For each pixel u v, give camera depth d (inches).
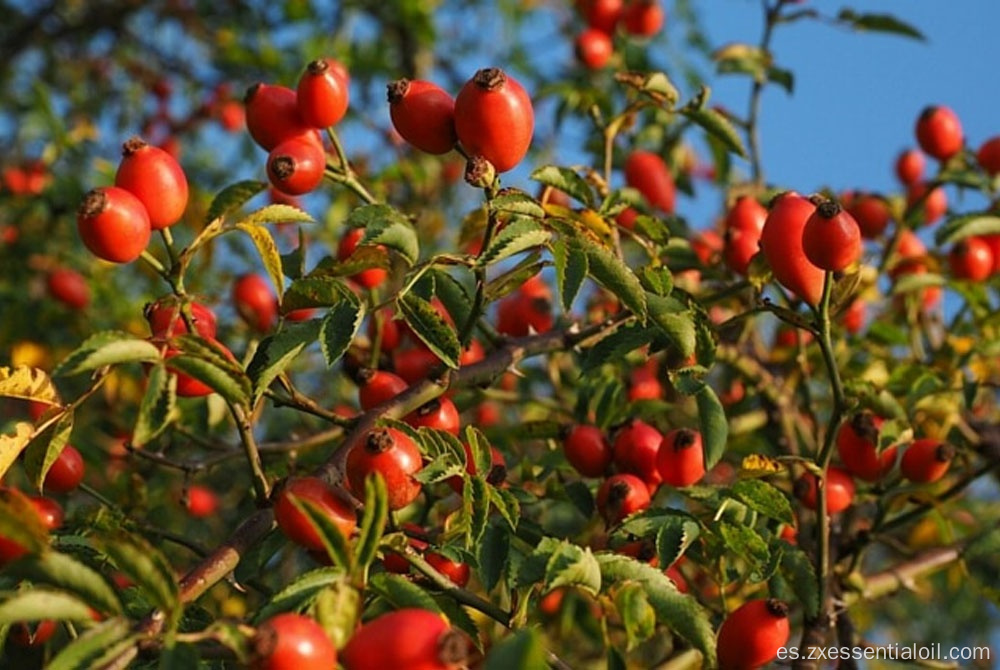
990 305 25.3
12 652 21.2
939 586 29.5
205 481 28.4
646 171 26.0
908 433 21.8
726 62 27.0
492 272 29.0
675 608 17.9
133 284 35.9
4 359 31.8
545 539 18.0
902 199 27.0
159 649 16.8
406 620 16.1
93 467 25.1
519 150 19.4
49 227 33.9
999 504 28.2
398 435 18.4
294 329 18.9
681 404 26.2
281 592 16.7
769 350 28.0
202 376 17.7
